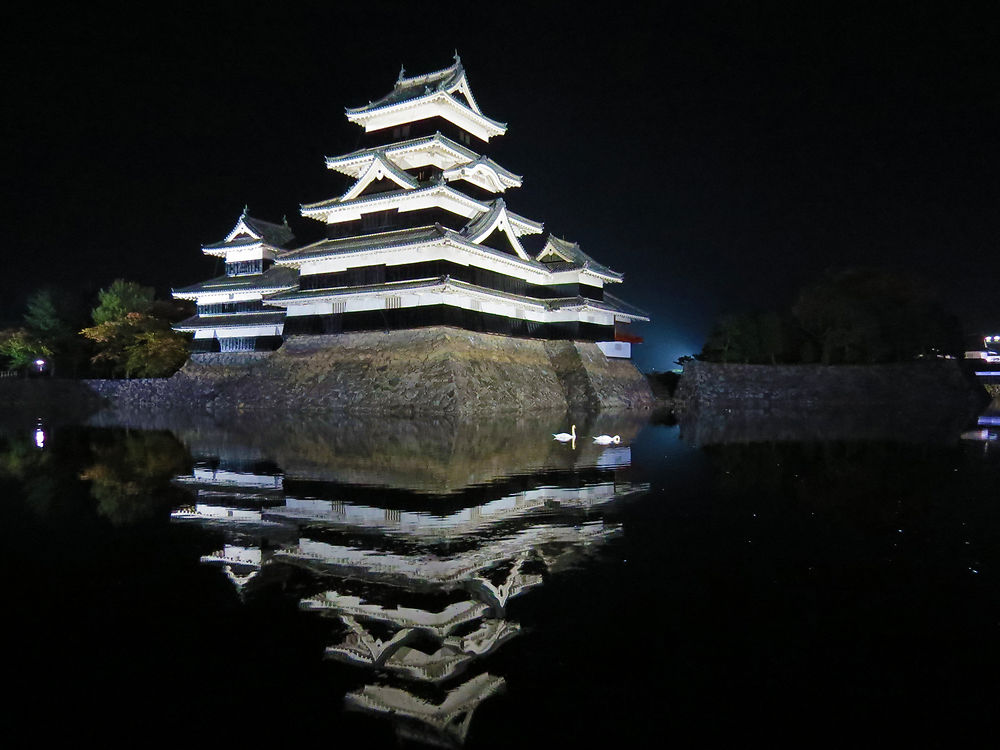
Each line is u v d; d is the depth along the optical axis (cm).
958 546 1261
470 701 701
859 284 6022
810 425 3981
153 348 6291
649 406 6019
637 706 694
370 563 1138
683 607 950
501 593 996
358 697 714
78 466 2248
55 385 6481
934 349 6088
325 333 5069
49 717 676
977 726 658
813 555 1197
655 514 1507
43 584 1050
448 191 4747
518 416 4459
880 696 716
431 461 2328
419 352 4519
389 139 5344
